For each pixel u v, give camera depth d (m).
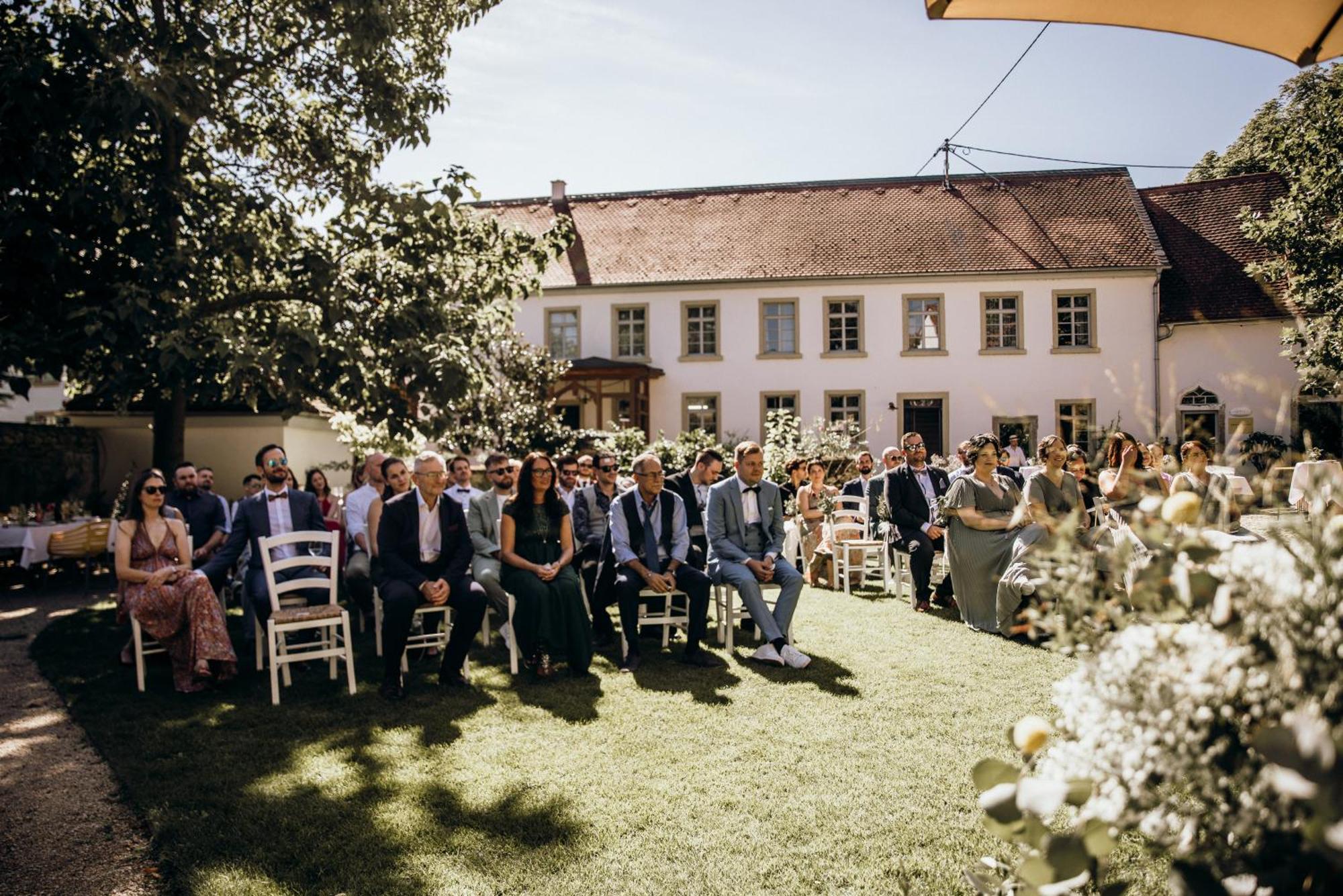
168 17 12.48
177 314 9.98
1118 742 1.70
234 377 10.34
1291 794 1.28
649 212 31.42
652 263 29.41
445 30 13.80
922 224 29.45
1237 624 1.61
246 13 12.82
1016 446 22.42
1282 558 1.69
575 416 29.02
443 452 20.47
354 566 8.25
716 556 7.84
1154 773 1.68
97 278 10.34
